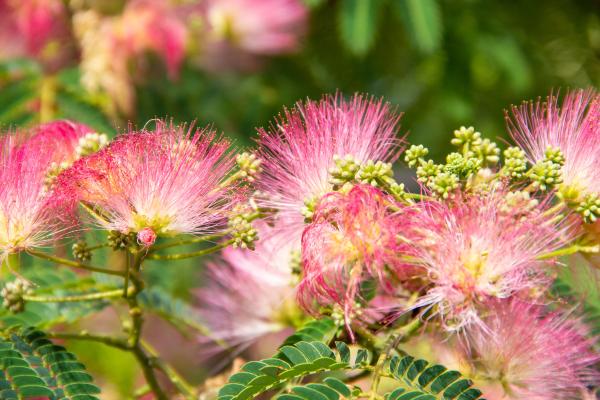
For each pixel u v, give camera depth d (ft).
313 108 2.06
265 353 2.39
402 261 1.99
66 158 2.07
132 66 2.76
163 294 2.37
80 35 2.79
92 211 2.03
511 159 2.01
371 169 2.00
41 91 2.56
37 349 2.05
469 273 1.98
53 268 2.27
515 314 2.04
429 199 1.99
